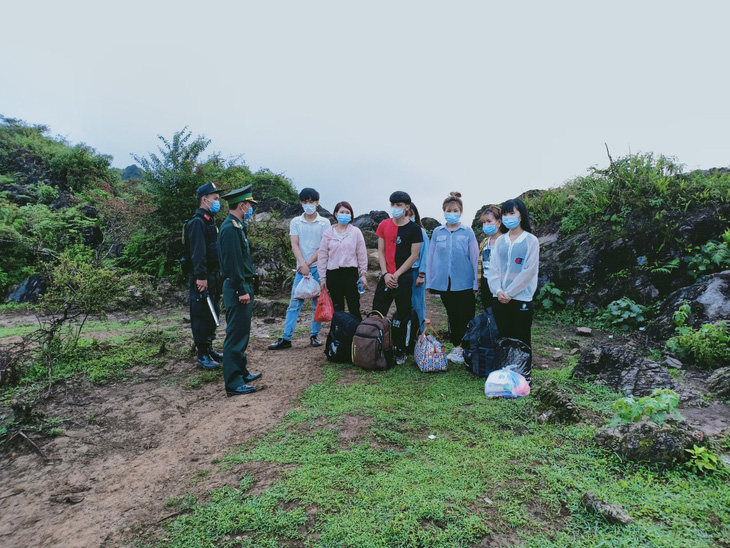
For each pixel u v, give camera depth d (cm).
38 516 251
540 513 227
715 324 475
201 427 353
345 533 214
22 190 1736
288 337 568
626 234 714
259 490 256
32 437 344
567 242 777
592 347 441
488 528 215
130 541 223
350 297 531
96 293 537
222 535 221
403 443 306
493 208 462
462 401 373
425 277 533
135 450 327
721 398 367
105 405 406
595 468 266
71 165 2064
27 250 1133
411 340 512
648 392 379
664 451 265
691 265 654
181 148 1100
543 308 733
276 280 989
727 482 246
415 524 217
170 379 469
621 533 208
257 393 416
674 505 227
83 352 533
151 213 1090
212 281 499
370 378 442
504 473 263
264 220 1334
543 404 351
